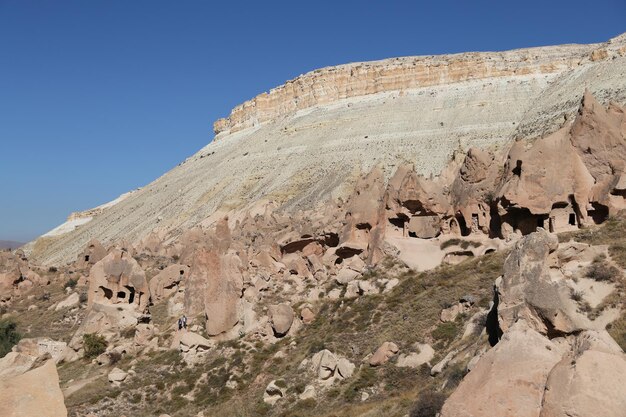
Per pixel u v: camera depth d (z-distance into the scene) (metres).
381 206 49.09
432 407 22.27
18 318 68.25
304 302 44.72
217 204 174.25
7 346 53.78
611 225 38.31
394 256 45.91
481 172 47.28
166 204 196.00
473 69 199.62
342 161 169.50
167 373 40.75
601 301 28.28
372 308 40.31
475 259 42.34
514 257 27.00
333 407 30.75
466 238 45.47
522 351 17.11
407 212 48.28
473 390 16.77
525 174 41.78
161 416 33.88
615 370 15.08
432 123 176.88
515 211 42.53
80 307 66.94
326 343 37.28
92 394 39.12
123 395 38.78
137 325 48.88
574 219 41.22
